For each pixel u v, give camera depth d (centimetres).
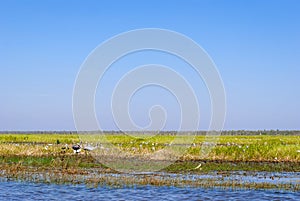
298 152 3903
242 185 2481
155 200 2134
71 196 2222
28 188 2416
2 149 4038
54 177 2736
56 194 2266
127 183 2531
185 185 2486
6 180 2639
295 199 2147
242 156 3859
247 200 2128
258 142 5628
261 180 2712
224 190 2356
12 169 3033
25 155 3866
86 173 2927
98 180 2619
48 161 3453
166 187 2433
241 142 5638
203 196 2216
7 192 2312
